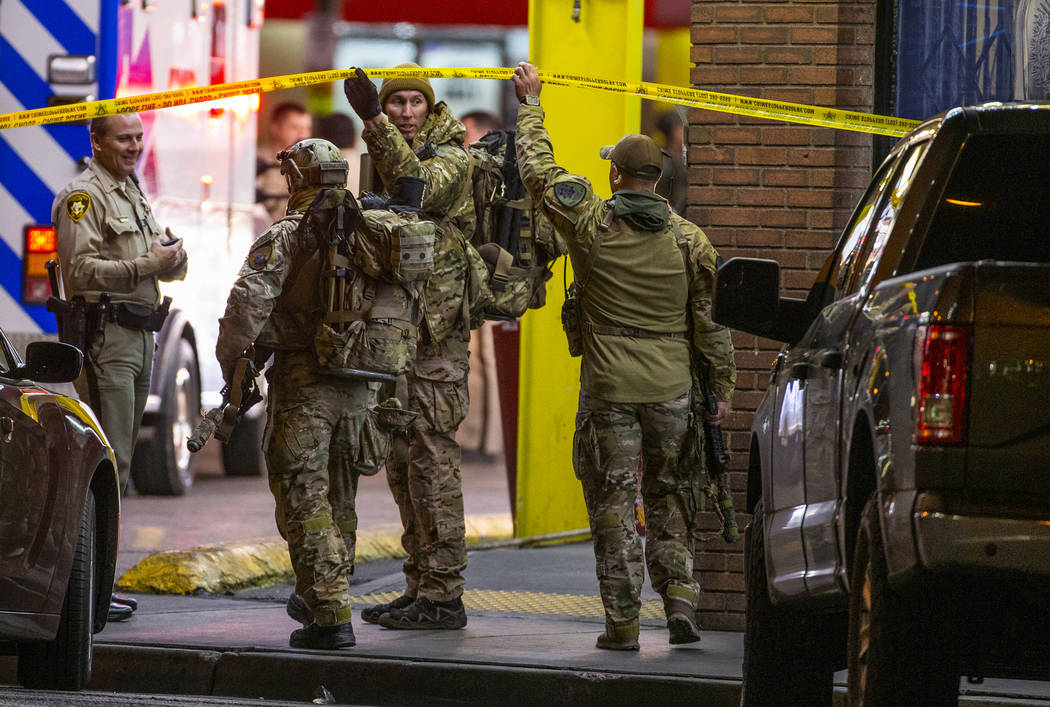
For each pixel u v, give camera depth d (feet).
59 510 79.56
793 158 105.50
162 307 105.91
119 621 101.24
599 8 144.46
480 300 99.71
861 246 66.44
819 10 104.99
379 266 90.99
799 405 66.74
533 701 87.10
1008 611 52.60
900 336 52.70
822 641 71.51
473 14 233.14
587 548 144.77
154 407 174.29
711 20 105.91
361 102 94.84
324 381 92.27
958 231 59.93
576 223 94.94
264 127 229.04
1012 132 59.72
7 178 153.99
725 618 105.70
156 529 151.64
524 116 97.30
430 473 101.14
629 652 94.94
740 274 69.05
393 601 105.50
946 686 52.01
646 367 95.35
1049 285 50.16
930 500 49.80
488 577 124.36
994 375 49.88
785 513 68.39
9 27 154.81
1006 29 106.52
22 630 76.48
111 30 154.71
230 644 93.09
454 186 98.27
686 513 98.12
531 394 148.87
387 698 88.58
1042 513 49.29
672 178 106.32
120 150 104.42
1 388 76.54
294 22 231.91
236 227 188.65
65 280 103.81
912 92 106.83
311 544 92.32
